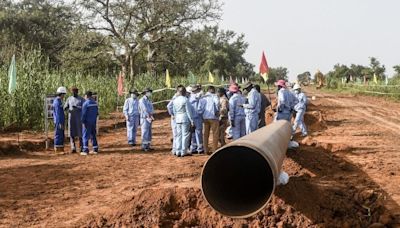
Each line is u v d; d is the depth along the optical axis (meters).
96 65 46.94
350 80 75.62
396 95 45.12
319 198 8.14
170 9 45.09
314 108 34.00
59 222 8.17
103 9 44.84
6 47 44.12
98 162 13.81
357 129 21.97
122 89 29.27
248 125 14.19
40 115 20.81
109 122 24.75
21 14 60.09
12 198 9.75
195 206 7.91
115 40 46.22
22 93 20.69
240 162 6.32
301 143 15.55
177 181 11.05
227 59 80.75
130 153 15.69
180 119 14.65
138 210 7.88
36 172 12.34
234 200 5.94
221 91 15.41
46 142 16.73
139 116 17.72
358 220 7.70
